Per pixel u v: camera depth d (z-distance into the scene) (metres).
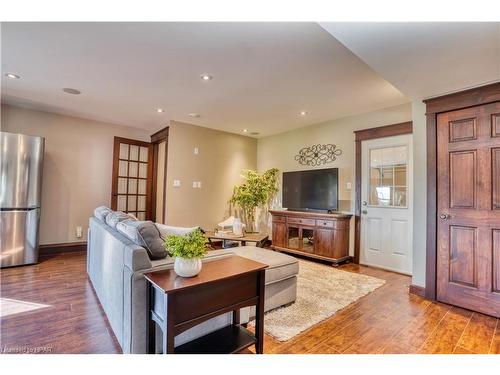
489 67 2.02
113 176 4.75
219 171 5.32
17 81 3.01
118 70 2.71
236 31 2.01
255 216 5.82
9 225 3.48
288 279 2.44
